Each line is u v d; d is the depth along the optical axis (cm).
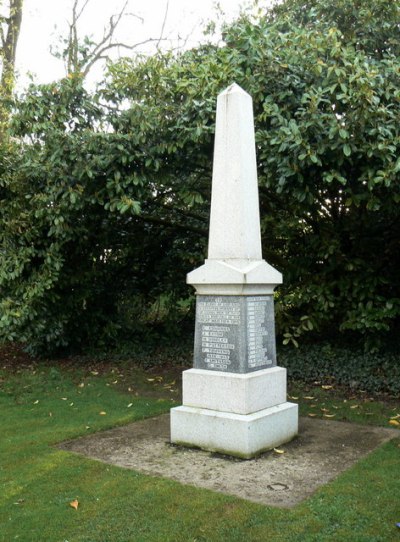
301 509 403
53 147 830
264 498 427
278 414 559
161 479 468
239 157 570
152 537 372
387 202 743
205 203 948
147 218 1008
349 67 704
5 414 711
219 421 537
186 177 894
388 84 706
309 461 512
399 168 638
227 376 547
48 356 1084
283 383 590
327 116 663
